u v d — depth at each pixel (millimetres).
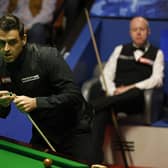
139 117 10844
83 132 7527
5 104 7051
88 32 12570
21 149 6426
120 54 11531
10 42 6707
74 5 12938
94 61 12734
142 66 11273
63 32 12844
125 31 12969
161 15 12750
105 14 13086
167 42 12422
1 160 6125
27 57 7121
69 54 11953
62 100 6949
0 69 7258
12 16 6793
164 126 10820
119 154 10977
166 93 12078
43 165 5957
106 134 10945
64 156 6195
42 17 12766
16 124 10219
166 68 12234
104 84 10875
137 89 10430
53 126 7457
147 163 10938
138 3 12969
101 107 10109
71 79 7121
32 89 7262
